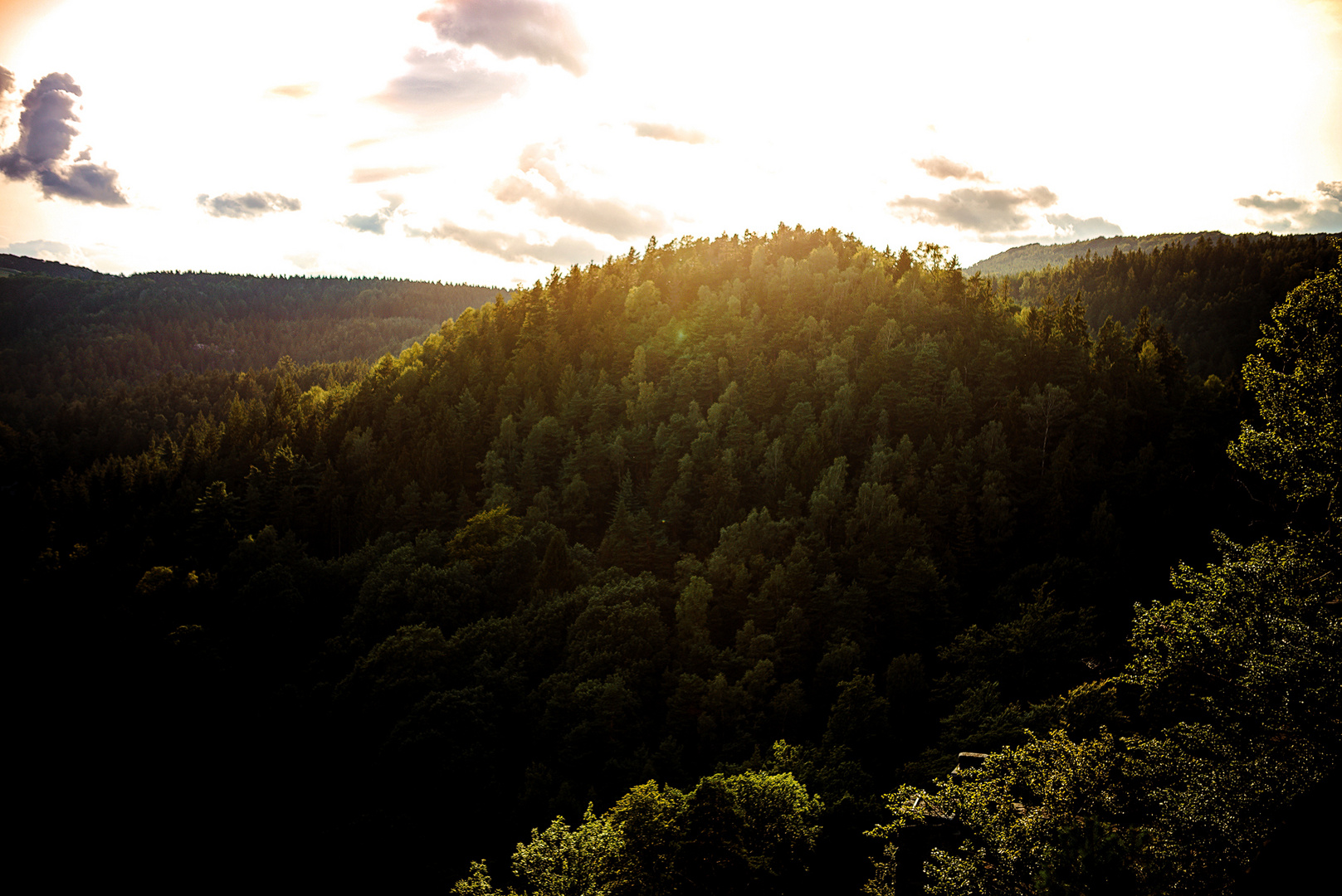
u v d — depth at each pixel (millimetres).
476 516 108750
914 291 155125
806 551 86188
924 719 67062
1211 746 22797
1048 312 155500
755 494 111250
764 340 152250
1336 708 20469
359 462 142375
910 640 79812
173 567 117562
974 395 123312
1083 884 18203
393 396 166875
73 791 85125
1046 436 105625
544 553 102250
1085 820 21797
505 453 133000
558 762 68188
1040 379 125938
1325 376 23859
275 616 99875
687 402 136125
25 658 106562
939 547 92500
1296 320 25203
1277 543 24609
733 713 69438
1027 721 48219
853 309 156250
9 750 91438
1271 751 21328
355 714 79875
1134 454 108188
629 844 36906
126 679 98875
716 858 36875
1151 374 125188
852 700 64438
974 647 67188
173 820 79562
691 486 115125
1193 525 84875
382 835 64000
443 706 71000
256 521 128500
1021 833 23484
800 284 168625
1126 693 45000
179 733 90250
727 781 42375
